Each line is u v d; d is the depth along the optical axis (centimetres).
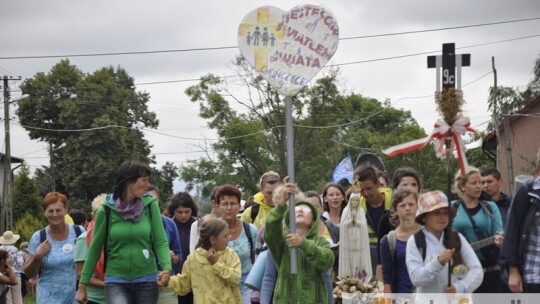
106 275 935
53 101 6688
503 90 5100
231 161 5775
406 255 784
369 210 1058
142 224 933
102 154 6506
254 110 5759
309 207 840
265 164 5775
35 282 1170
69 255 1083
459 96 763
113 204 933
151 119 6894
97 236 934
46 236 1091
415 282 765
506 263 775
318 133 5781
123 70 6988
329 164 5872
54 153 6719
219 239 942
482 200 955
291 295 834
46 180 6681
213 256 935
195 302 942
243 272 1045
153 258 945
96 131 6475
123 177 930
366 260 994
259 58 828
